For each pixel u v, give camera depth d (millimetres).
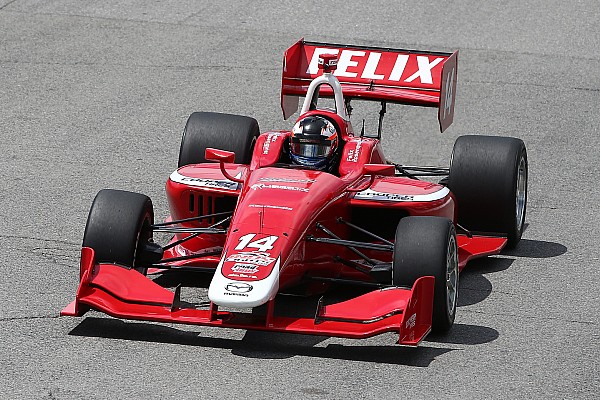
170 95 55531
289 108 40906
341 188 31984
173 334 29625
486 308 32406
